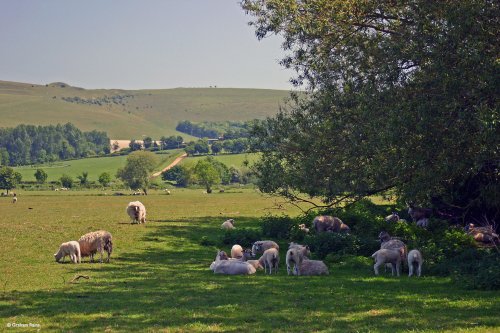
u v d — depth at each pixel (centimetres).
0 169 17300
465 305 1686
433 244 2683
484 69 2092
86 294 1989
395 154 2442
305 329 1443
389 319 1531
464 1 2217
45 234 4075
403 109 2280
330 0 2719
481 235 2980
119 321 1574
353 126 2691
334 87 2795
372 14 2675
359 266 2548
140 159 16650
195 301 1839
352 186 2788
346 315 1599
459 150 2288
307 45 2916
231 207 7975
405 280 2189
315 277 2317
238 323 1528
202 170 14025
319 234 3045
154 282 2245
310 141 2972
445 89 2173
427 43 2283
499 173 2702
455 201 3403
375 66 2602
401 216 4203
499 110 2070
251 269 2461
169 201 9919
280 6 2878
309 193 3131
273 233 3684
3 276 2419
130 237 3962
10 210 7475
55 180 19862
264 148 3450
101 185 17875
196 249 3403
